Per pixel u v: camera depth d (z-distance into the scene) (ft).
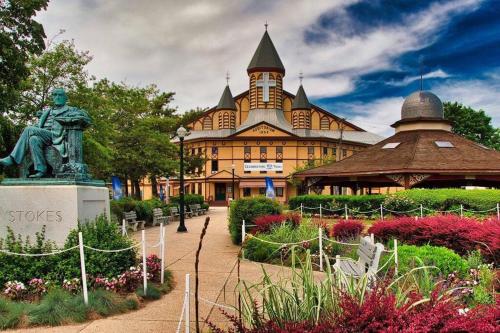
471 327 13.82
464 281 27.61
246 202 61.21
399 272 27.04
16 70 62.85
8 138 66.74
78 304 26.02
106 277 29.63
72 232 30.96
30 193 32.40
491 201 80.02
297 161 243.81
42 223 32.24
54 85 76.84
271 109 266.77
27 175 34.50
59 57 76.33
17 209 32.42
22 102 73.20
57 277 29.22
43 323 24.48
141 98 128.77
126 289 29.99
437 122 118.21
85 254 29.91
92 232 31.42
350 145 266.57
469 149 105.91
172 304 28.86
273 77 267.18
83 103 79.41
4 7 62.59
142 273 31.71
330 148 251.80
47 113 36.01
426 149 106.01
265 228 54.24
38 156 33.88
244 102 279.90
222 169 244.83
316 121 284.00
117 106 119.55
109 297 27.27
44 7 64.75
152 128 140.36
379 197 90.38
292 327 14.48
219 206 229.86
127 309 27.37
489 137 230.27
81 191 33.09
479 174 93.81
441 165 95.66
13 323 24.08
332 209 94.02
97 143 75.82
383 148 114.01
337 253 44.45
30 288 28.40
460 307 17.44
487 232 38.29
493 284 27.76
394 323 13.96
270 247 45.80
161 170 135.13
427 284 19.56
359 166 105.81
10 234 30.58
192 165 191.52
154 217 92.84
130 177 132.77
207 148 247.29
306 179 117.70
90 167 81.46
